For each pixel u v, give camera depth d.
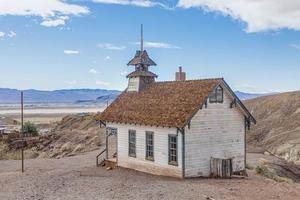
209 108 30.23
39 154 58.84
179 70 38.62
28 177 31.89
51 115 180.75
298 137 64.00
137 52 38.91
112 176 30.67
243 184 27.44
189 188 24.98
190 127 29.11
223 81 30.72
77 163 43.00
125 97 38.00
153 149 31.52
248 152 54.00
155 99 34.03
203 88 30.66
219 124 30.89
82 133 71.50
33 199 22.80
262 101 95.06
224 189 25.20
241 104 31.78
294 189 27.41
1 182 29.70
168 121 29.64
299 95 87.62
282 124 76.69
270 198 23.62
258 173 33.94
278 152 61.09
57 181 28.77
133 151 33.78
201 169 29.80
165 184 26.39
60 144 65.56
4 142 66.12
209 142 30.28
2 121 112.56
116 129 35.81
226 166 29.67
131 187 25.53
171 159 29.97
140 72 37.50
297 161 52.44
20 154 55.81
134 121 32.97
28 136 71.31
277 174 37.94
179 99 31.47
